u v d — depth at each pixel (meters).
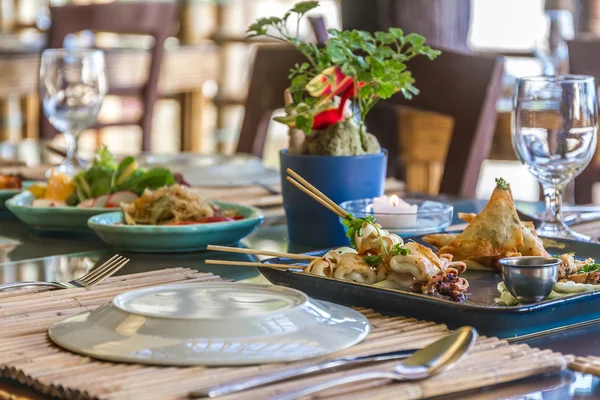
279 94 2.48
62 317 0.89
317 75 1.34
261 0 7.27
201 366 0.70
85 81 1.98
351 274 0.99
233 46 5.29
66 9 3.47
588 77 1.37
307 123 1.36
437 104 2.12
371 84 1.36
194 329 0.74
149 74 3.69
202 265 1.25
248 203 1.68
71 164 1.98
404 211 1.34
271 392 0.64
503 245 1.08
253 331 0.74
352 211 1.34
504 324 0.84
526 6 6.51
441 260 0.99
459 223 1.54
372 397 0.64
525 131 1.38
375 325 0.84
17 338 0.80
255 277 1.17
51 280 1.16
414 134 2.94
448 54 2.12
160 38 3.67
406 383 0.67
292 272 1.00
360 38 1.35
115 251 1.36
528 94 1.37
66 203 1.58
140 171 1.58
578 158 1.37
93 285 1.04
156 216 1.41
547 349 0.79
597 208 1.65
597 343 0.83
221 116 5.20
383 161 1.42
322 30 2.11
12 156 2.34
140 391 0.65
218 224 1.34
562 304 0.87
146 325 0.75
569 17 3.70
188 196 1.43
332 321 0.79
